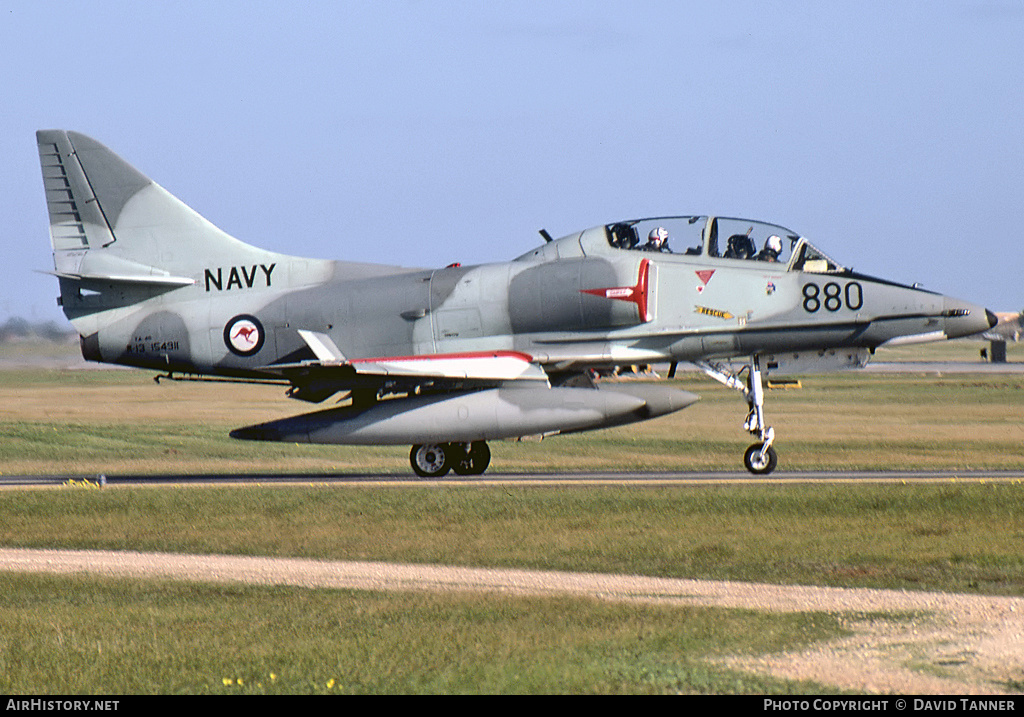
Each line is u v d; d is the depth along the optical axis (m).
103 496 71.69
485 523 59.66
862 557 50.41
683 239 80.38
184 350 86.31
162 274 87.25
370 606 42.00
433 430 76.62
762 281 78.38
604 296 78.50
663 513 60.56
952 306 77.44
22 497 71.88
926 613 39.81
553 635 36.69
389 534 58.19
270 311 84.69
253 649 35.75
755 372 79.69
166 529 61.56
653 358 79.25
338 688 31.67
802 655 34.38
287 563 52.62
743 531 56.19
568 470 86.50
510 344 80.88
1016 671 32.78
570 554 52.59
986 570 47.66
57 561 54.22
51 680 33.25
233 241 87.31
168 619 40.34
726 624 38.06
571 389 77.31
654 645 35.34
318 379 83.50
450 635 36.88
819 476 75.50
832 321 77.56
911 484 66.00
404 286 83.06
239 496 70.12
